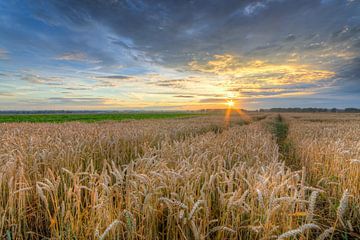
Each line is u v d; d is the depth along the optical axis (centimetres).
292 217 287
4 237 281
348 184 422
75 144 667
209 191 342
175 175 317
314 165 619
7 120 3734
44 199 272
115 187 306
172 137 1091
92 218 271
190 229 277
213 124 2247
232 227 272
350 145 699
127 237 258
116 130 1122
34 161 432
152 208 283
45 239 301
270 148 680
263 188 286
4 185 324
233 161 548
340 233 350
